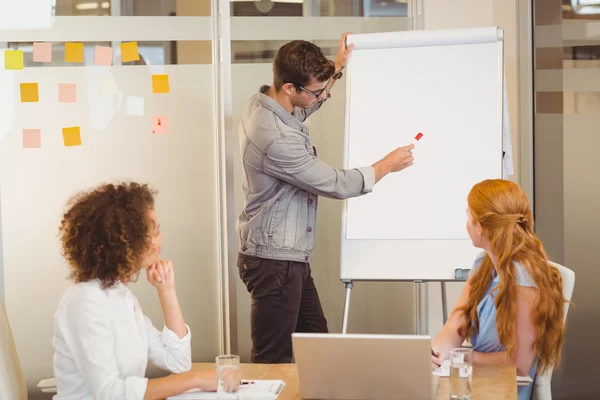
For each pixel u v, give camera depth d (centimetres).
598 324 298
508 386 186
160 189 363
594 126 294
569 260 322
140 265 200
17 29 351
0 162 353
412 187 304
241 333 371
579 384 314
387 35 315
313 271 380
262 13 366
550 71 335
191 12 360
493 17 373
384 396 177
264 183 298
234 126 367
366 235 304
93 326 190
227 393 181
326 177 287
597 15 289
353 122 312
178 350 212
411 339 166
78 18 353
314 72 285
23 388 237
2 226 355
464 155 302
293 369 210
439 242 298
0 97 352
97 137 357
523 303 214
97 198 196
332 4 371
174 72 360
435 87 308
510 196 221
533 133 360
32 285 357
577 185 312
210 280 368
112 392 186
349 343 170
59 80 353
